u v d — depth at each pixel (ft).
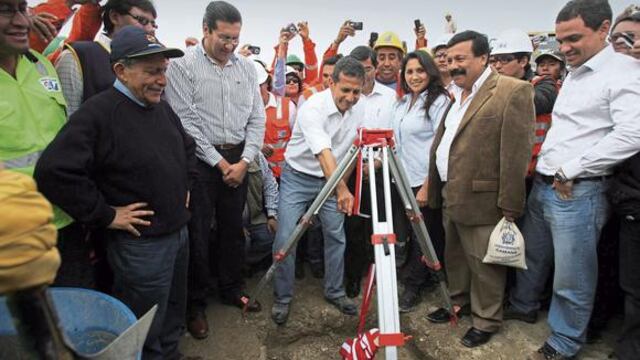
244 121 8.21
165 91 7.61
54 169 4.81
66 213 5.13
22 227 2.10
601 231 7.56
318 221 10.08
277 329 8.76
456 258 8.60
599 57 6.63
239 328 8.52
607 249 7.77
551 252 7.92
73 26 7.71
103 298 4.39
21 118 5.01
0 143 4.81
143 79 5.30
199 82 7.62
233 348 8.01
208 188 7.98
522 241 7.19
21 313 2.37
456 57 7.36
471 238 7.76
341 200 6.84
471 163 7.39
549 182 7.23
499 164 7.22
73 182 4.93
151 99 5.49
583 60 6.75
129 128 5.41
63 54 6.05
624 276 6.82
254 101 8.43
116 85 5.49
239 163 8.02
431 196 8.64
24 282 2.17
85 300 4.43
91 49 6.23
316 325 9.03
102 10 7.08
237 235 8.72
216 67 7.75
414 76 8.82
